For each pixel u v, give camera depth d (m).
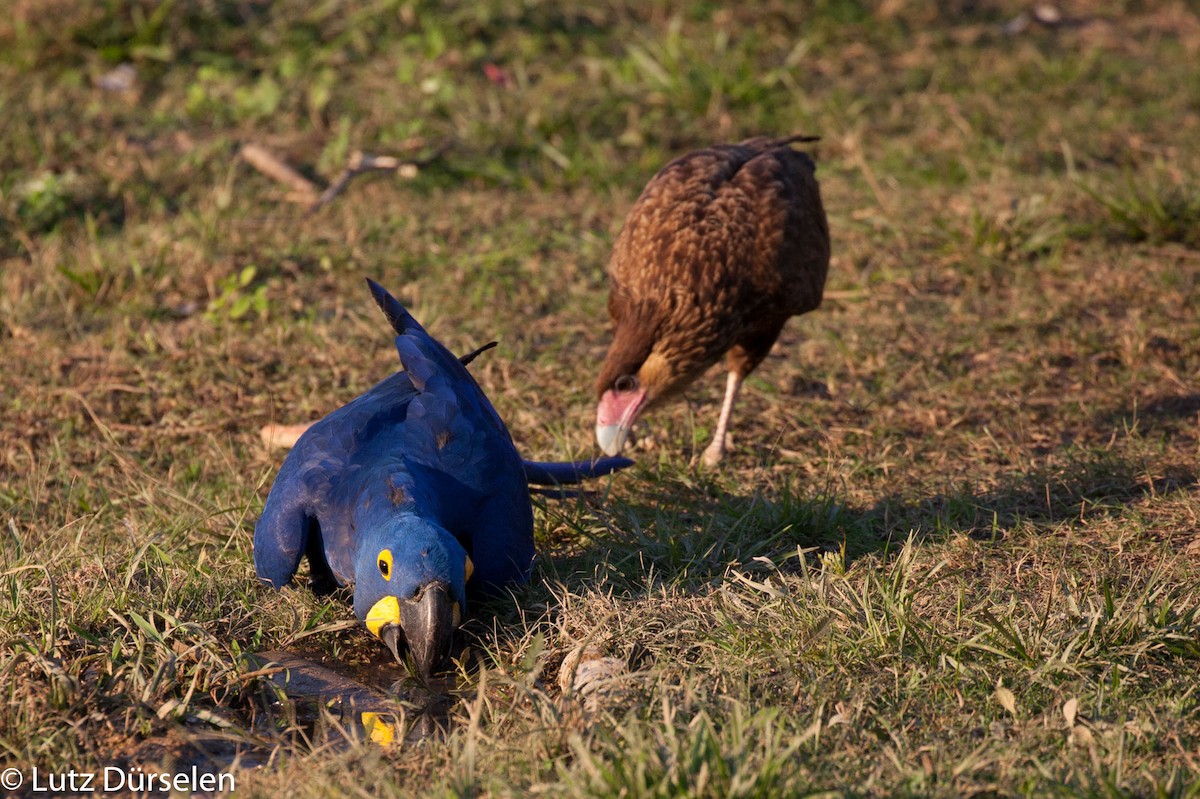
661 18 20.73
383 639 7.07
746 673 6.95
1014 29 21.64
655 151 17.23
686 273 9.91
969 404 11.23
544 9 20.38
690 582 8.22
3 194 15.12
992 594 7.76
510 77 18.98
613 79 18.75
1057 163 16.89
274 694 7.34
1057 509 9.18
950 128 17.98
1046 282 13.78
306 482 7.88
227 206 15.33
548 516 9.16
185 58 18.88
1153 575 7.62
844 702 6.68
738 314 10.12
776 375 12.02
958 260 14.18
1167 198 14.95
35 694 6.94
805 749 6.21
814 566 8.43
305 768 6.24
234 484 9.84
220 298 13.20
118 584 8.10
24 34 18.48
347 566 7.62
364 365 12.12
